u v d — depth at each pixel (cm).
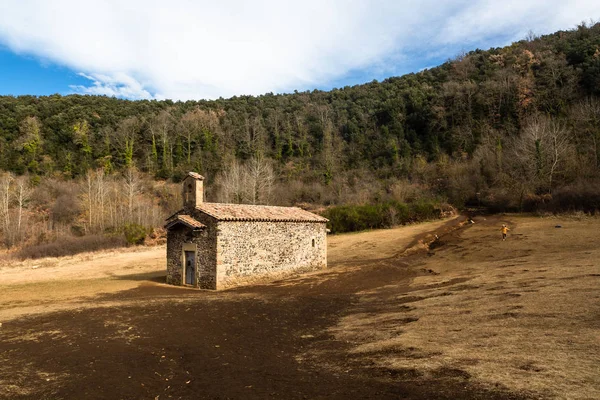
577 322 941
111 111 10094
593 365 675
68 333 1271
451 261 2698
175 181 7956
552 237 3019
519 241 3047
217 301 1792
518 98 7719
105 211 5984
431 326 1106
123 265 3584
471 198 6250
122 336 1220
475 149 7181
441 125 8431
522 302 1214
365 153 8612
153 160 8575
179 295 1988
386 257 3284
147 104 11406
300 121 9944
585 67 7444
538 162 5409
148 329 1305
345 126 9650
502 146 6669
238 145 9256
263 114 10769
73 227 5700
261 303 1728
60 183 7169
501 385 632
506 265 2145
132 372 891
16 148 7969
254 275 2372
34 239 5109
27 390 792
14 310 1705
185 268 2342
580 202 4506
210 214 2186
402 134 8756
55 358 1009
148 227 5441
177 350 1064
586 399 545
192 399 720
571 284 1366
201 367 915
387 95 10256
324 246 3011
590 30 8938
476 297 1409
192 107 11456
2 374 895
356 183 7212
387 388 685
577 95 7062
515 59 8894
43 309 1706
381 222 5369
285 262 2605
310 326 1319
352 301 1723
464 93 8562
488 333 958
